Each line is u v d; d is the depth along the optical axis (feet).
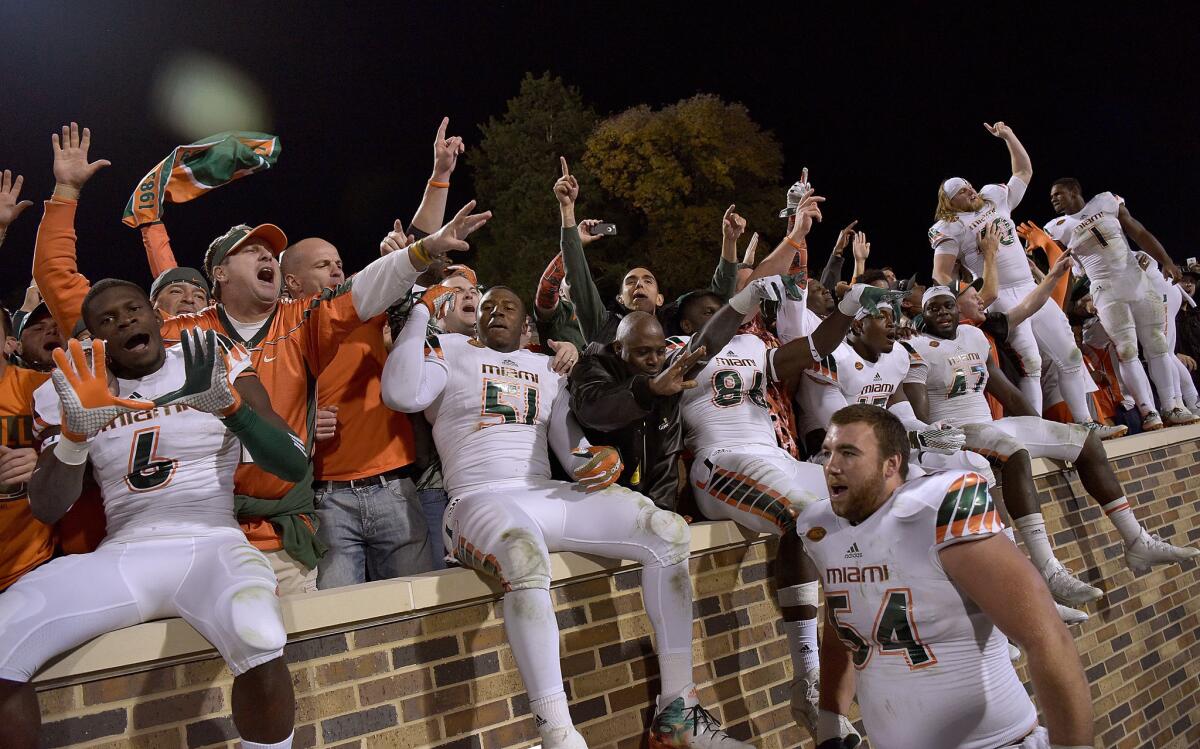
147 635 9.18
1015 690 10.15
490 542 11.38
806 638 14.34
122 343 9.64
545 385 13.53
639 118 67.72
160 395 9.75
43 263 11.68
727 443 15.19
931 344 20.54
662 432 13.94
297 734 10.02
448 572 11.57
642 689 12.95
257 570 9.33
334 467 12.55
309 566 11.48
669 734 11.96
